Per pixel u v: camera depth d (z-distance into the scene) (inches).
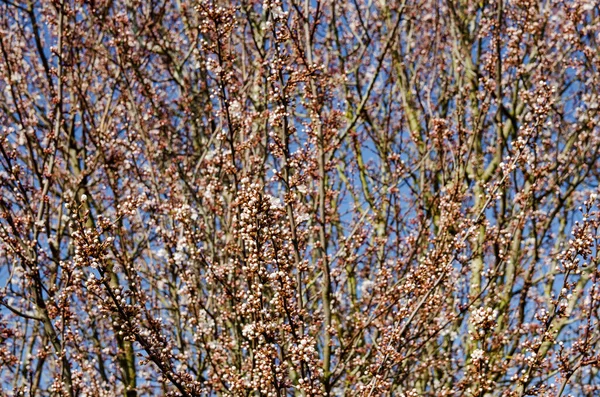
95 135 390.3
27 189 311.0
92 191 413.7
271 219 216.2
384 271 289.0
